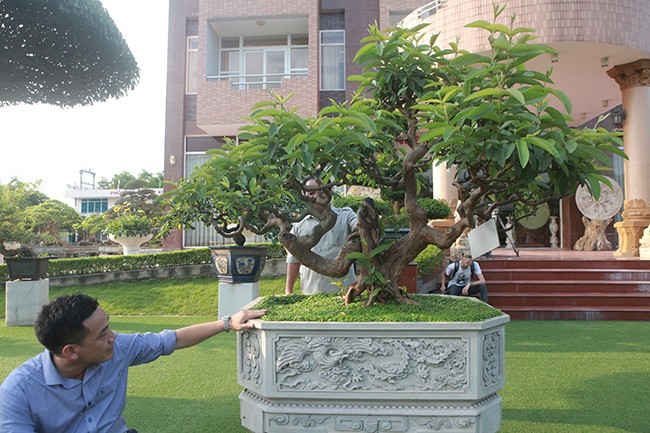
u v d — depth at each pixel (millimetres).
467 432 2105
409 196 2686
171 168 12547
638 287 7340
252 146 2410
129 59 11008
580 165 2330
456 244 8188
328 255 3807
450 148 2287
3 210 8180
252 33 13211
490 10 7496
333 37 12852
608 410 3230
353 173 2594
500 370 2344
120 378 1823
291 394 2180
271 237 6668
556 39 7367
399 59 2584
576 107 11047
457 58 2457
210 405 3451
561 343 5246
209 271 9422
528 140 1986
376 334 2150
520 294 7289
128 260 9695
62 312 1569
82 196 36812
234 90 11781
